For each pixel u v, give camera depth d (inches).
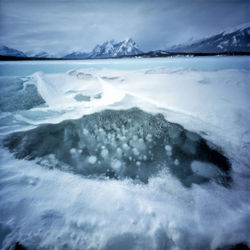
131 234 46.9
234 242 45.7
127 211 54.6
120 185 67.7
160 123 117.6
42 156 87.3
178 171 76.0
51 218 51.7
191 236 46.6
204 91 178.7
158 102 153.6
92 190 64.4
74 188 65.2
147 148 93.6
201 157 84.0
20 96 186.9
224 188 65.9
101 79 261.9
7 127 117.5
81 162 82.7
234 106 135.5
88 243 44.9
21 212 53.6
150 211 54.5
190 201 59.7
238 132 99.9
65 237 46.2
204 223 50.8
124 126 117.0
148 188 66.2
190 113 128.0
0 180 67.9
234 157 81.9
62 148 94.4
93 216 52.6
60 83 246.1
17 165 79.2
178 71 291.3
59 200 58.9
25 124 122.6
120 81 248.7
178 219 51.8
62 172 75.2
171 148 92.4
